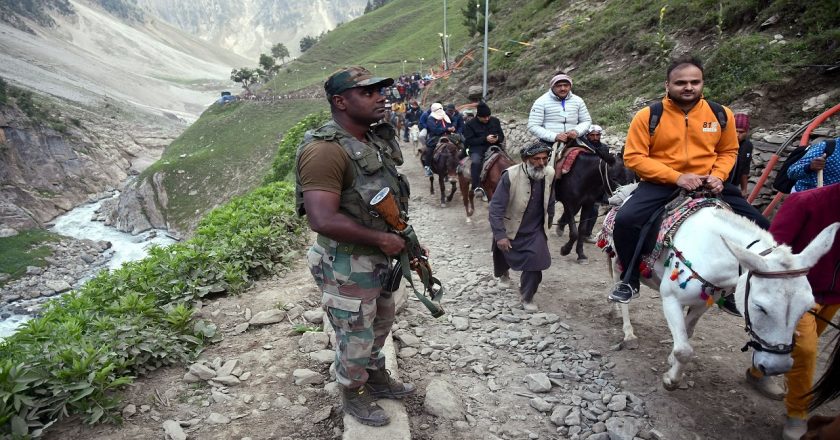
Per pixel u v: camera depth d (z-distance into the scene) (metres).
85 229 69.12
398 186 3.10
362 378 3.35
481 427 3.77
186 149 82.75
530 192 5.49
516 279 6.88
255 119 81.38
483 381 4.39
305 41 161.00
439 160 12.08
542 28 24.72
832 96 8.51
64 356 3.69
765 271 2.87
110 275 6.09
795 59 9.51
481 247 8.85
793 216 3.56
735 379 4.32
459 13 87.44
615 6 20.58
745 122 6.79
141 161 97.62
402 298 5.75
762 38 10.55
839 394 3.21
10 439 3.15
